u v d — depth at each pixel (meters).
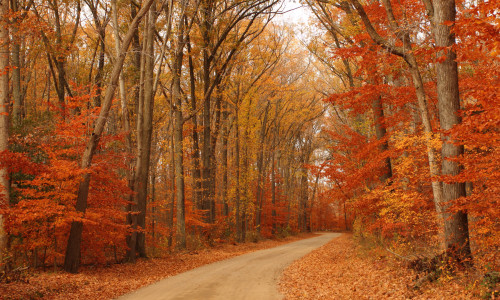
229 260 19.58
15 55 19.06
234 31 28.61
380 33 13.75
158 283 12.23
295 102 38.56
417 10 12.80
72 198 13.15
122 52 14.70
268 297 9.82
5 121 11.66
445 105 9.61
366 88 12.84
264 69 30.22
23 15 15.64
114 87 14.35
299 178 53.38
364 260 14.96
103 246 15.30
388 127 15.06
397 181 13.63
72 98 13.95
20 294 8.85
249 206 35.09
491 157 8.32
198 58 24.94
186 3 20.55
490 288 7.43
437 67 9.86
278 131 41.00
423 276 9.54
